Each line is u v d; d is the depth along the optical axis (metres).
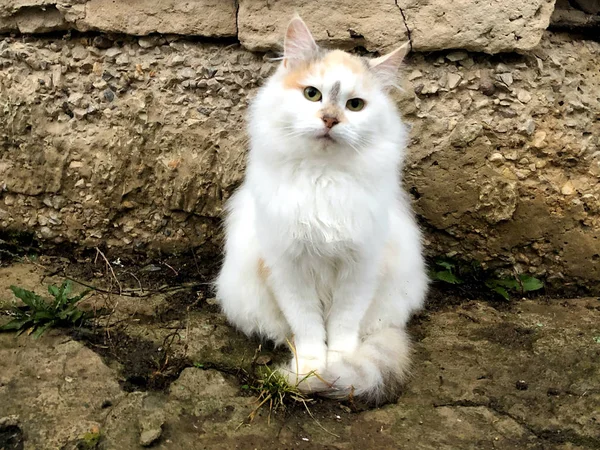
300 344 0.65
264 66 0.77
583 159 0.76
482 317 0.74
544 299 0.79
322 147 0.57
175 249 0.83
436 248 0.80
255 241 0.65
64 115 0.80
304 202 0.58
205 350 0.66
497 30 0.73
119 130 0.79
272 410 0.57
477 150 0.76
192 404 0.58
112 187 0.80
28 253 0.83
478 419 0.57
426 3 0.73
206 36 0.77
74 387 0.59
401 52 0.61
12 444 0.52
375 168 0.59
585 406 0.59
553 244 0.78
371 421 0.57
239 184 0.78
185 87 0.78
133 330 0.68
